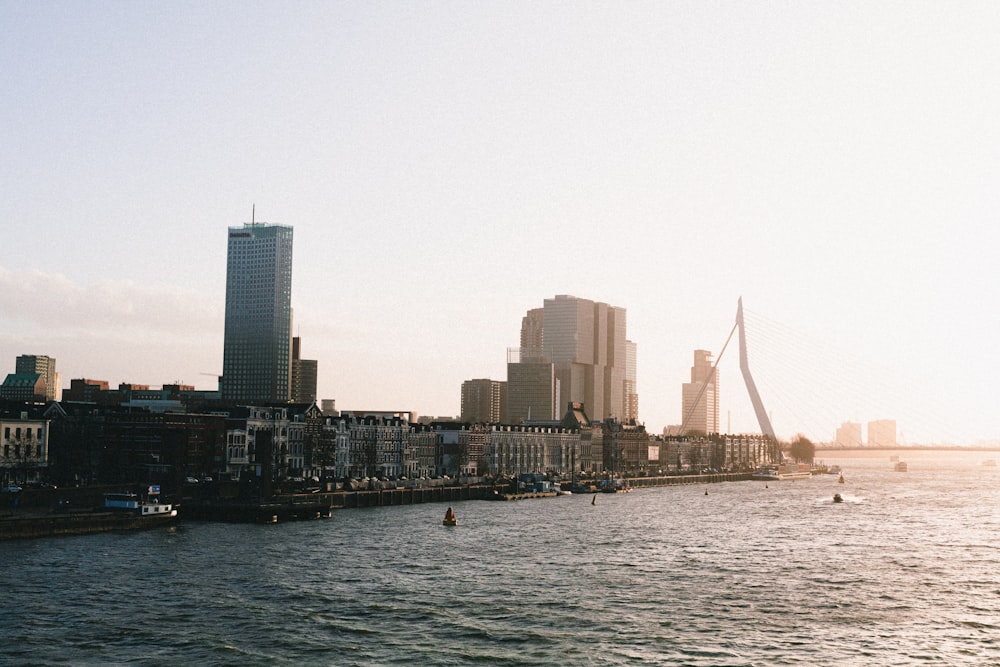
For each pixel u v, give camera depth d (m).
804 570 169.75
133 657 108.06
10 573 148.38
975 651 114.81
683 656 111.38
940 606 138.88
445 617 128.00
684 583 154.75
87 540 185.00
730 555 188.25
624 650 113.56
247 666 105.88
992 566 176.25
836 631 123.44
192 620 123.62
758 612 133.62
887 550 198.62
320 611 130.00
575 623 125.81
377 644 114.81
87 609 127.62
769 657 111.31
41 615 124.06
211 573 153.88
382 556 176.88
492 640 117.19
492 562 173.12
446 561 173.00
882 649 115.19
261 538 196.75
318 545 188.88
